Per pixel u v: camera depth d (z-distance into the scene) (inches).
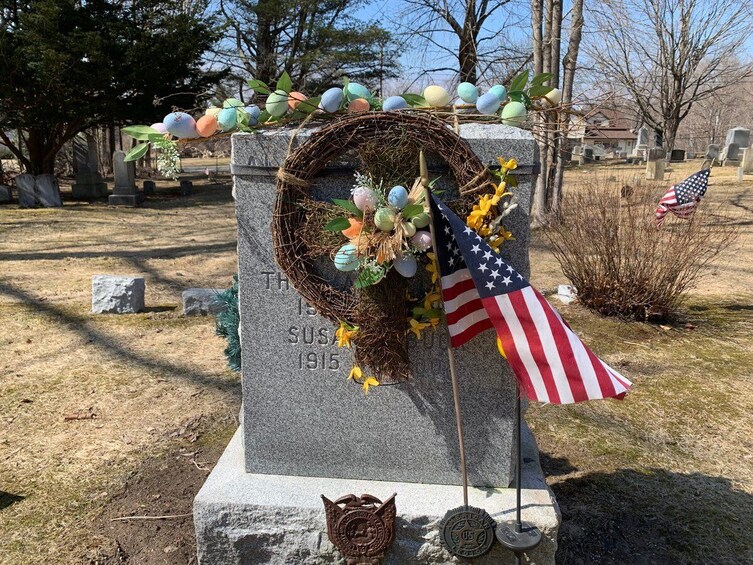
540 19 416.2
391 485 108.9
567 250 302.2
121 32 687.1
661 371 210.8
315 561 104.1
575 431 165.3
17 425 161.9
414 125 94.7
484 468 108.0
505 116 98.7
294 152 96.6
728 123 1737.2
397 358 100.8
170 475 139.5
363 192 91.0
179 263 378.6
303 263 100.7
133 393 184.5
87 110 682.8
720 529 123.6
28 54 613.3
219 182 1035.3
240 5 932.6
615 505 131.3
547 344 86.0
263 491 106.3
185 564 110.6
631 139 1688.0
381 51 922.1
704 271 360.2
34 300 283.1
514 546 92.4
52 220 549.6
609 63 831.7
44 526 119.6
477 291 88.5
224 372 202.2
